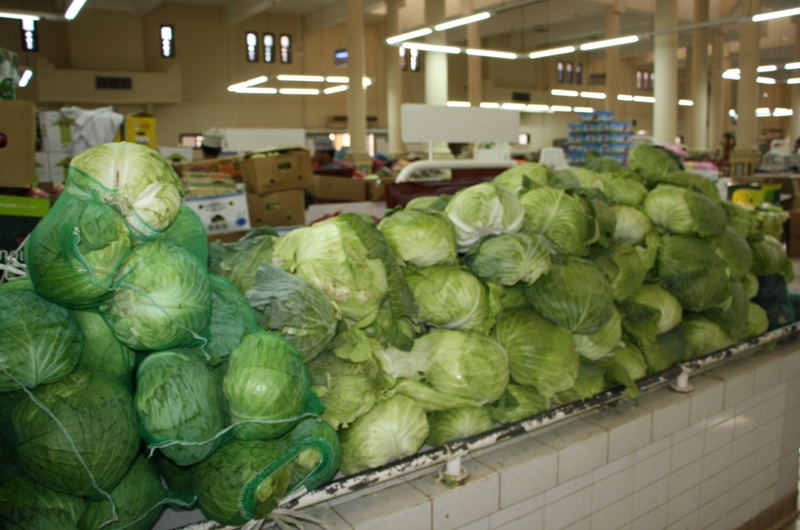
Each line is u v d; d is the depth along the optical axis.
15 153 2.30
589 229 2.15
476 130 3.91
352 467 1.61
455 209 2.00
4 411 1.21
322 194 6.99
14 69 2.82
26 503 1.18
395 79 20.66
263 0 18.80
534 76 28.08
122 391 1.22
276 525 1.55
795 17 24.77
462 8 19.36
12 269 1.48
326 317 1.52
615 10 19.58
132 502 1.27
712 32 24.31
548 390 1.87
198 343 1.31
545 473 1.89
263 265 1.57
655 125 17.12
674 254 2.47
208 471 1.34
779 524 3.00
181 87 20.59
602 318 1.98
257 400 1.29
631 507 2.23
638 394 2.38
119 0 19.33
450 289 1.81
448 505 1.68
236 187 5.19
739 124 17.02
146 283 1.20
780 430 2.90
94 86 18.95
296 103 23.28
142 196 1.28
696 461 2.46
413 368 1.78
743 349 2.65
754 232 3.04
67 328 1.17
